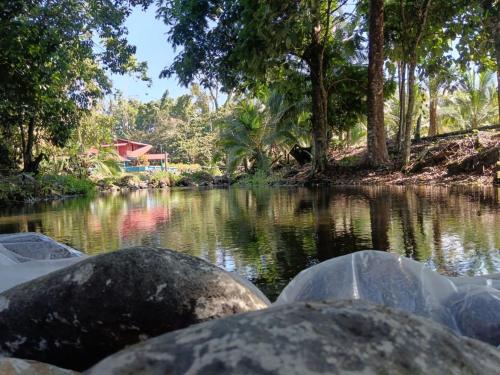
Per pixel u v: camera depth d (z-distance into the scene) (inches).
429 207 309.0
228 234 242.1
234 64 657.6
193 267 62.1
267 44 577.9
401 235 210.8
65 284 60.1
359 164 693.9
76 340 58.1
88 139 1184.2
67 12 663.8
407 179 570.9
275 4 561.3
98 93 813.9
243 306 60.6
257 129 1043.9
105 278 59.2
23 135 823.7
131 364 29.4
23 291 61.7
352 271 75.0
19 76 500.4
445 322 69.0
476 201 332.2
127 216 369.7
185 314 57.8
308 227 251.1
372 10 625.0
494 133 585.6
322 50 701.9
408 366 29.0
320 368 27.6
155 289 58.5
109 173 1186.6
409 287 72.9
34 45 487.8
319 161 719.1
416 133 810.2
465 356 31.1
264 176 936.9
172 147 2445.9
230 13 657.0
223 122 1118.4
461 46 668.7
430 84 939.3
